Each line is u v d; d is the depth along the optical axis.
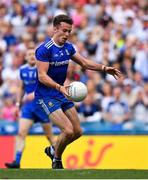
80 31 54.09
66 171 22.59
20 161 35.41
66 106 25.09
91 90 44.53
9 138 38.88
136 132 38.81
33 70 33.69
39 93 25.02
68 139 24.61
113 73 25.48
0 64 49.88
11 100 43.94
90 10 56.31
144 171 22.95
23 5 56.91
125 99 45.44
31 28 53.84
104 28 54.34
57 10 56.41
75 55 25.31
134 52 51.19
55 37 24.44
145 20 55.50
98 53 51.62
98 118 42.94
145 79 49.81
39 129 38.34
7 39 53.22
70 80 44.19
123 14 56.00
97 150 38.41
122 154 38.38
